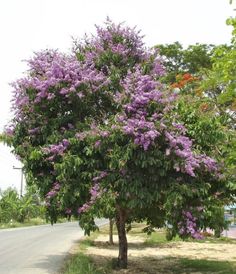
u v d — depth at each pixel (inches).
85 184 456.1
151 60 516.1
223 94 394.3
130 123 429.4
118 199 453.1
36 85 481.1
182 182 450.6
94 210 438.0
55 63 478.0
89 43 526.3
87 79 473.7
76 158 447.2
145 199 439.2
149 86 464.8
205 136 462.9
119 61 507.5
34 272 495.5
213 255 725.3
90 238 1053.8
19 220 2010.3
